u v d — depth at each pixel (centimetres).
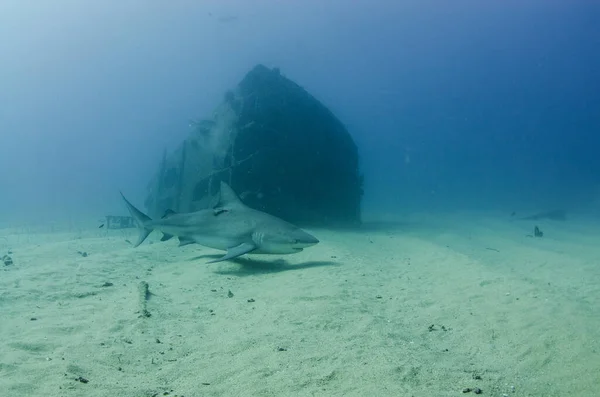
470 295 811
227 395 424
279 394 422
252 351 543
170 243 1572
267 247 1069
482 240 1714
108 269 1080
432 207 4034
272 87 2025
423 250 1387
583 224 2353
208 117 2189
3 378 436
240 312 725
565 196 4772
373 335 590
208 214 1184
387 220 2705
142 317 677
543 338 571
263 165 1914
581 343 542
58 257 1288
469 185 8350
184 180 2084
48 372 456
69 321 655
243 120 1939
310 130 2059
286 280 950
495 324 644
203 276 1021
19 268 1120
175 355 542
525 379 466
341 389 429
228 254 1044
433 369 482
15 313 700
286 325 642
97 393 416
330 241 1546
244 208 1159
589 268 1102
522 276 974
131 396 416
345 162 2206
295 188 1994
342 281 920
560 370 480
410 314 715
